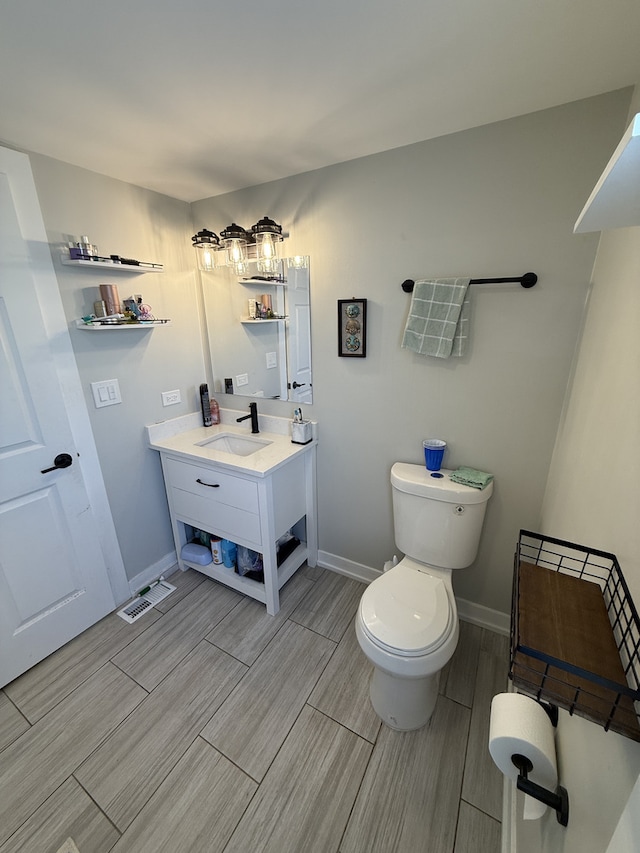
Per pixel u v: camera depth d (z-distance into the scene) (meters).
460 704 1.42
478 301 1.42
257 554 2.03
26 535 1.52
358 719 1.37
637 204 0.52
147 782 1.19
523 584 0.81
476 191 1.33
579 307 1.27
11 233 1.35
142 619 1.85
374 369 1.72
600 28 0.83
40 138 1.31
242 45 0.88
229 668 1.58
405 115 1.20
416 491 1.56
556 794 0.69
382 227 1.53
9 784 1.19
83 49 0.88
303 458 1.98
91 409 1.71
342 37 0.86
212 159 1.51
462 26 0.83
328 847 1.04
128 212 1.76
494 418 1.51
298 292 1.81
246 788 1.17
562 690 0.61
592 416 0.99
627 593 0.62
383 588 1.42
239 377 2.17
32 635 1.58
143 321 1.76
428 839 1.05
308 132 1.30
